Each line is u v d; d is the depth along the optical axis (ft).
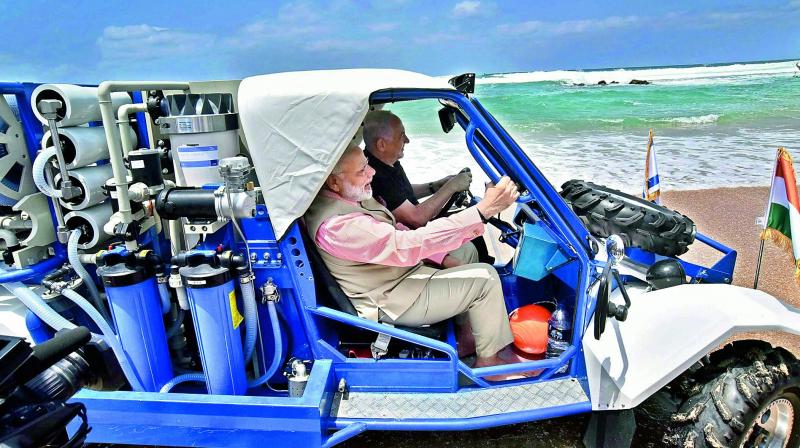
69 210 7.98
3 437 4.35
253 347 7.71
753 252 17.42
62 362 6.91
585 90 88.12
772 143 38.58
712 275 9.98
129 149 7.95
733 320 7.12
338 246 7.52
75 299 7.47
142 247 7.97
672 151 36.22
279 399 7.06
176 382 7.80
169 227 8.20
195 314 7.12
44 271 7.93
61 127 7.57
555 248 8.05
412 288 8.10
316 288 8.16
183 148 7.23
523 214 9.77
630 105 67.92
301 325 7.91
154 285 7.52
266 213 7.27
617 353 7.42
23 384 4.67
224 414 7.10
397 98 7.07
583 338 7.86
